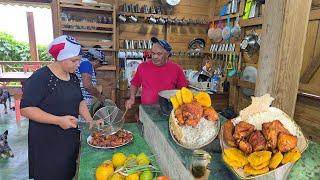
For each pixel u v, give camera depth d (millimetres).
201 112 970
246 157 700
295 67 1234
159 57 2125
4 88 4891
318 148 770
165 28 3543
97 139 1436
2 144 2781
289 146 661
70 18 3197
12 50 6672
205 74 3221
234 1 2951
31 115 1347
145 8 3326
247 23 2682
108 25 3256
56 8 3141
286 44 1193
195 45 3688
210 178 785
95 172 1100
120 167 1041
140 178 988
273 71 1242
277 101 1249
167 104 1372
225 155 732
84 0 3135
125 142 1422
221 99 3002
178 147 983
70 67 1421
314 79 1903
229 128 813
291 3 1151
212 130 965
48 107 1420
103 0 3365
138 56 3363
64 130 1456
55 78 1427
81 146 1402
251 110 835
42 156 1444
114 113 1556
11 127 3766
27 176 2414
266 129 722
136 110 2859
